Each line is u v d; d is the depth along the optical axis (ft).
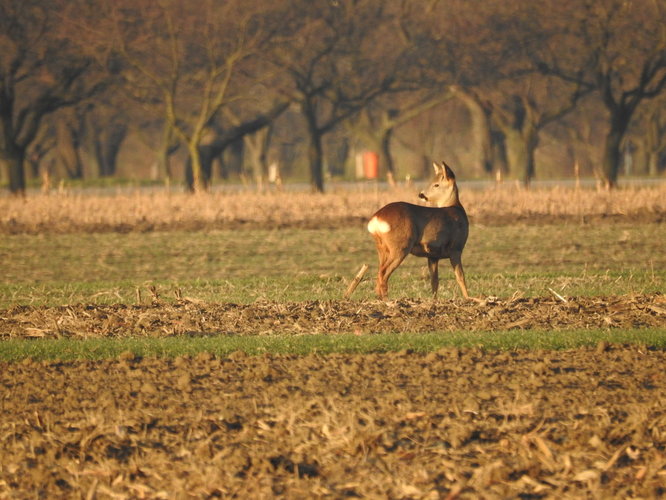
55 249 298.15
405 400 106.42
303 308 167.02
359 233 331.98
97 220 373.20
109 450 95.55
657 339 132.26
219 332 149.38
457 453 92.68
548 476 88.02
